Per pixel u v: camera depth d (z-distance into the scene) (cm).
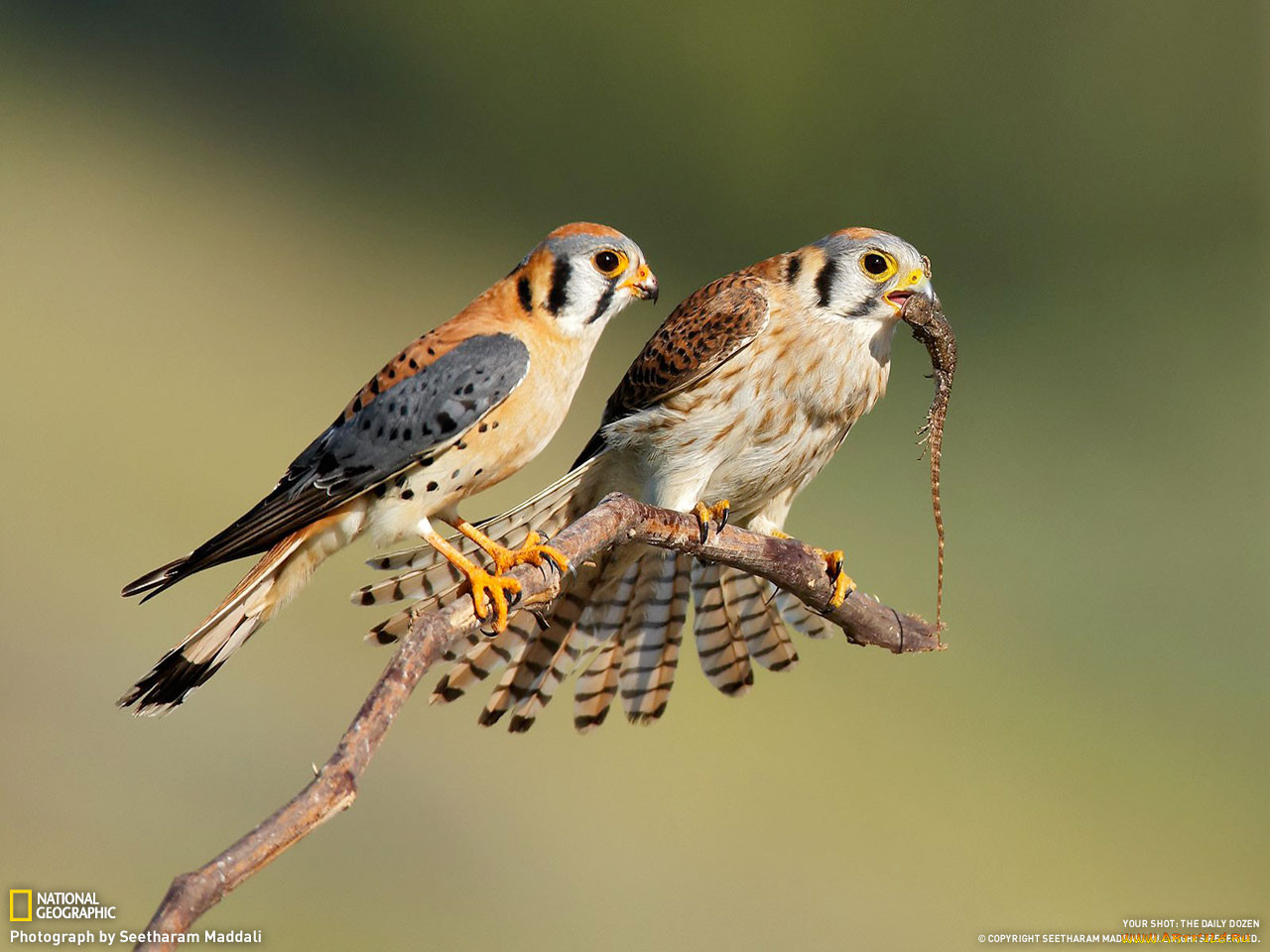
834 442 634
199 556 503
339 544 532
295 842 305
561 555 478
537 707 620
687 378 600
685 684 1302
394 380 523
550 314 544
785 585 548
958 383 1873
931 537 1595
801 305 607
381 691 335
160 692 505
